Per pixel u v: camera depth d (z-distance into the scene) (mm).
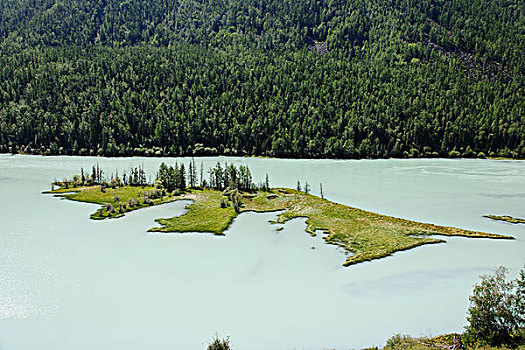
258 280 56781
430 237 76938
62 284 55094
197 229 82562
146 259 65000
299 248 70500
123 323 45125
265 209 100375
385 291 53250
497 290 36312
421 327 43812
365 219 89062
